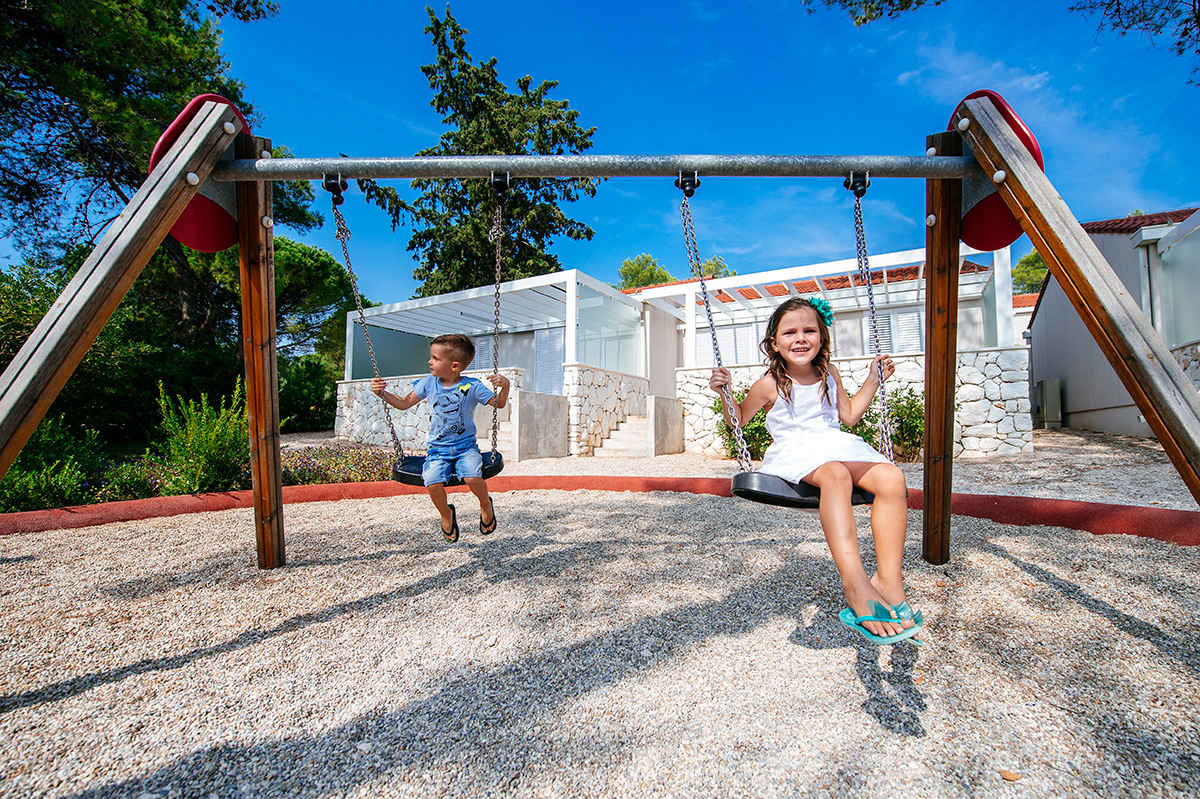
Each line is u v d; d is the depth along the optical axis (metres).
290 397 17.53
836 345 14.10
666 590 2.93
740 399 9.64
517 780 1.49
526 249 22.69
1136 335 1.90
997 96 2.55
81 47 10.25
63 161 12.28
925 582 2.92
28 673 2.13
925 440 3.17
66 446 6.19
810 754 1.58
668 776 1.50
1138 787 1.43
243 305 3.23
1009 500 4.08
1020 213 2.36
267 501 3.35
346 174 2.85
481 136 21.62
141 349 11.20
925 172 2.71
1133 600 2.60
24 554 3.72
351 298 23.16
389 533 4.27
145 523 4.66
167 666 2.18
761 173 2.77
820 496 1.97
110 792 1.47
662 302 14.45
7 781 1.52
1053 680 1.97
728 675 2.04
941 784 1.45
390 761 1.59
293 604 2.82
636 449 10.32
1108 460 7.04
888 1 8.06
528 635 2.42
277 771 1.55
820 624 2.47
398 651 2.29
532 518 4.75
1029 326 16.27
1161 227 8.34
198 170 2.58
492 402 3.58
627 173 2.81
